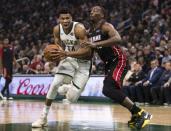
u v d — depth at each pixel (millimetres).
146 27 15703
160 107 10711
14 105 11102
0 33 20297
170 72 11852
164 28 14797
